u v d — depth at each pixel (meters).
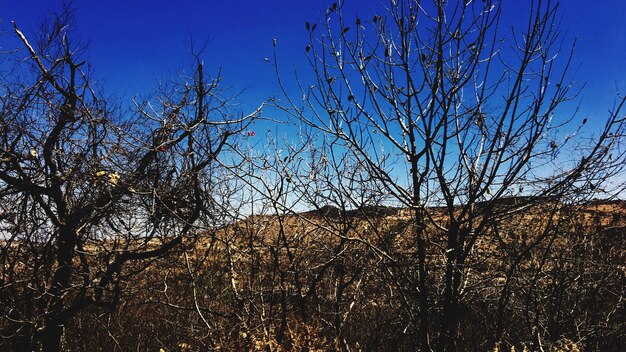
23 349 6.20
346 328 6.11
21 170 5.91
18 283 6.22
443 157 3.21
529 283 4.35
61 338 7.49
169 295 7.26
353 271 5.64
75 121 6.06
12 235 6.00
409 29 3.25
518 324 5.57
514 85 2.98
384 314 6.19
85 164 6.10
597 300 6.29
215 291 6.55
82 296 6.66
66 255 6.44
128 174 6.39
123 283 7.27
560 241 5.09
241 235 5.93
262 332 5.32
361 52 3.34
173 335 7.33
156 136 6.48
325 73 3.38
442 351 3.55
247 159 4.72
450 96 3.13
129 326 8.05
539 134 2.98
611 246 5.59
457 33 3.13
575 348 4.81
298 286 5.38
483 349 5.16
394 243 4.27
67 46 6.10
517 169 3.07
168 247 6.73
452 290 3.71
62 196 6.35
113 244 7.03
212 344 5.64
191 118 6.45
